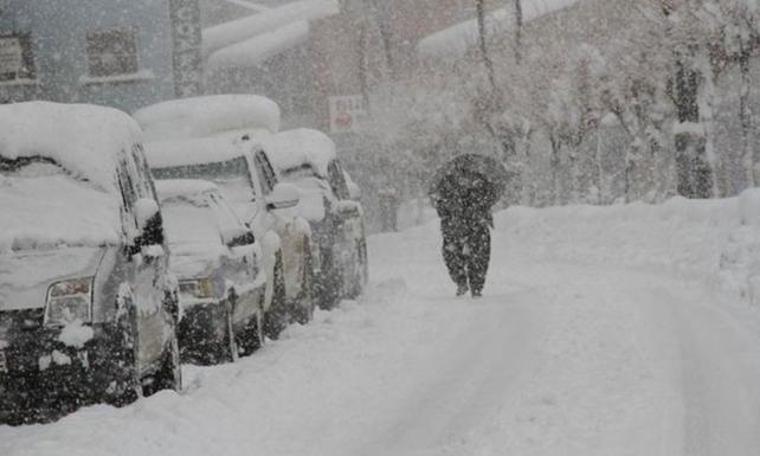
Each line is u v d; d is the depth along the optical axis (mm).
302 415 16109
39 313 15109
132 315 15969
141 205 17422
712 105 54500
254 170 26297
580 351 19953
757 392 15789
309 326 25078
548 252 47219
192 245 21188
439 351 21109
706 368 17688
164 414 14664
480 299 30156
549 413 15211
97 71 67125
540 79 69562
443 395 16969
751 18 53625
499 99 72625
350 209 32844
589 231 48750
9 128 17625
